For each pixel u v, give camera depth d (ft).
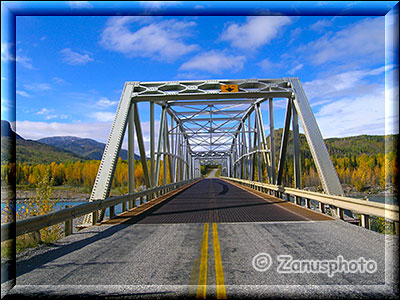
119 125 42.96
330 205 29.19
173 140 102.53
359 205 22.68
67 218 21.80
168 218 29.50
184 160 142.31
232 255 15.47
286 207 36.83
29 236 18.61
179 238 19.95
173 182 88.53
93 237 21.29
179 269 13.37
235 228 23.15
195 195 61.93
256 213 31.63
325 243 17.88
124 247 17.85
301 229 22.45
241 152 134.51
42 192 31.30
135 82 49.39
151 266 13.91
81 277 12.59
